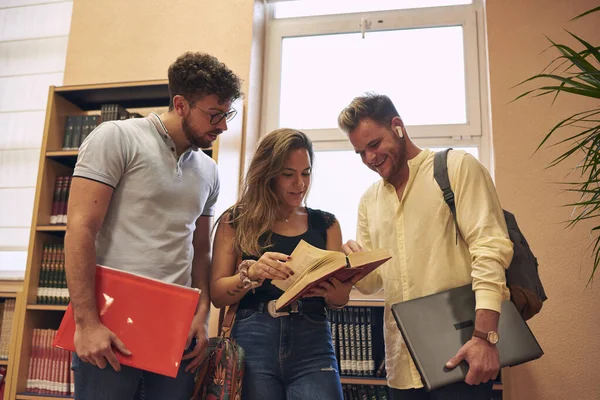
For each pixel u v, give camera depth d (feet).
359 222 6.22
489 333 4.37
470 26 10.57
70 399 7.95
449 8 10.75
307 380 5.01
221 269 5.57
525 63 9.46
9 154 10.91
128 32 10.91
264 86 11.14
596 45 9.33
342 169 10.43
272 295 5.27
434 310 4.75
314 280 4.61
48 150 8.87
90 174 4.57
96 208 4.53
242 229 5.56
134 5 11.04
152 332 4.45
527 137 9.10
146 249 4.78
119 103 9.61
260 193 5.64
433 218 5.18
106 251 4.74
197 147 5.21
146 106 9.65
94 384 4.41
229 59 10.37
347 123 5.53
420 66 10.71
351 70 10.99
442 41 10.76
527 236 8.67
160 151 4.99
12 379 8.16
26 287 8.42
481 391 4.63
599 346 8.08
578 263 8.42
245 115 10.02
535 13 9.65
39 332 8.41
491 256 4.58
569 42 9.42
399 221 5.45
